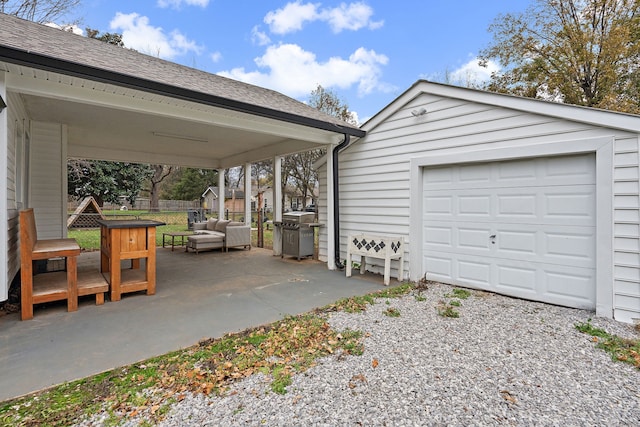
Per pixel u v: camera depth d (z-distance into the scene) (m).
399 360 2.62
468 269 4.81
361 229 6.21
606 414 1.95
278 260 7.38
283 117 4.80
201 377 2.34
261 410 2.00
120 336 3.05
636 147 3.36
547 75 12.85
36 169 5.80
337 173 6.30
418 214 5.28
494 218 4.52
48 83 3.39
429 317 3.62
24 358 2.60
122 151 8.66
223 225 9.21
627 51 11.02
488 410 1.99
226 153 9.34
